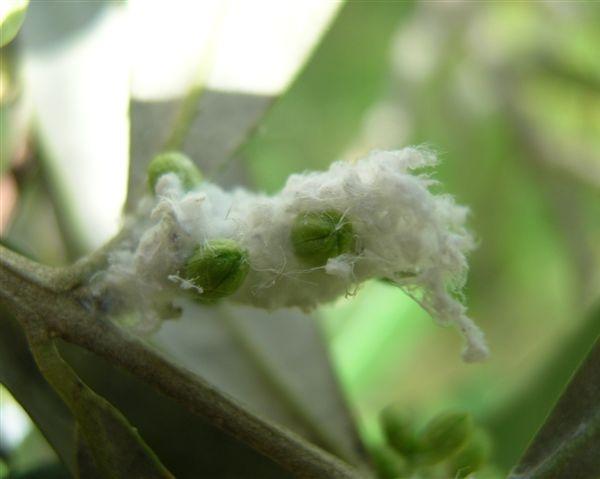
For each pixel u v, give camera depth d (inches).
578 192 5.6
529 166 5.7
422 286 2.6
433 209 2.6
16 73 3.7
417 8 5.5
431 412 5.4
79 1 3.5
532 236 6.0
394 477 3.2
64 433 2.7
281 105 4.6
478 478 3.2
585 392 2.6
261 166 4.5
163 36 3.1
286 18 3.1
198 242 2.6
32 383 2.7
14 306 2.6
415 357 5.8
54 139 3.4
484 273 6.0
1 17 2.9
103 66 3.5
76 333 2.6
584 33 5.8
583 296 5.3
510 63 5.8
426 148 2.6
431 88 5.7
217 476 2.9
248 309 3.4
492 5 5.7
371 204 2.6
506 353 6.0
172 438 2.9
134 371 2.6
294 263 2.6
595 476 2.5
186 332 3.3
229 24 3.1
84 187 3.4
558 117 5.8
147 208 2.7
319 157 4.6
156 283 2.6
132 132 3.0
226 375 3.3
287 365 3.3
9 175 3.8
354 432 3.2
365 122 4.8
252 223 2.6
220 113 3.1
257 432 2.5
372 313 5.5
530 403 3.6
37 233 3.9
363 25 4.8
